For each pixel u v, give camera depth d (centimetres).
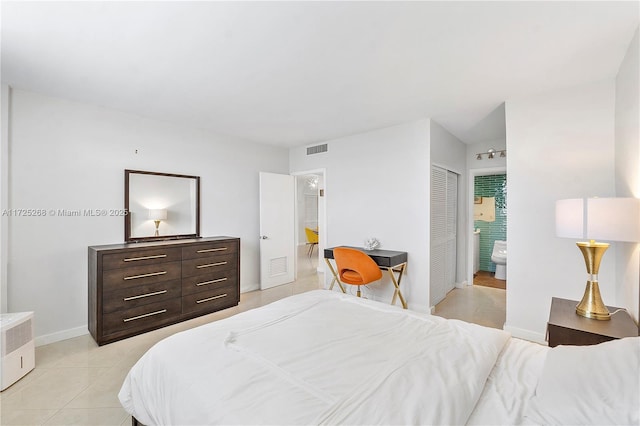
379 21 170
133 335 285
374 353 131
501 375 119
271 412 93
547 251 263
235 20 168
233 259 379
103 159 309
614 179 233
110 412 177
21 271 260
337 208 441
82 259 294
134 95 279
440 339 146
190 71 231
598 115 241
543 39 187
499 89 263
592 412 83
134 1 152
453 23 171
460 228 466
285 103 301
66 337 280
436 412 90
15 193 257
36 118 269
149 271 296
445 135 391
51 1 151
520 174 277
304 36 185
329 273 448
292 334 152
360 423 87
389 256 326
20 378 212
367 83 253
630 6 155
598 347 108
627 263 204
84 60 213
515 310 279
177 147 371
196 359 128
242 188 447
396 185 372
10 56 207
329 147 454
